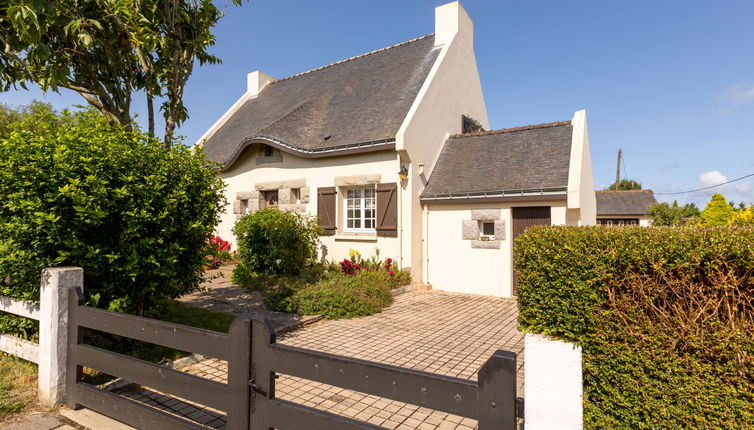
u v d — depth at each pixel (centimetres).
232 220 1331
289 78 1716
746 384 190
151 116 666
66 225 372
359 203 1075
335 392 380
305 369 222
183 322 548
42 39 584
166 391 274
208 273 1043
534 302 244
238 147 1232
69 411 325
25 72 579
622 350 219
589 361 228
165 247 447
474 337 558
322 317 646
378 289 798
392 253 966
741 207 2012
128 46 625
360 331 580
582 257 229
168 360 423
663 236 216
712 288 203
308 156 1069
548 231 252
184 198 450
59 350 335
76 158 380
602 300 226
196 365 429
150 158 442
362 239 1018
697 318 204
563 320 233
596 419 226
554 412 224
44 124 423
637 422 214
